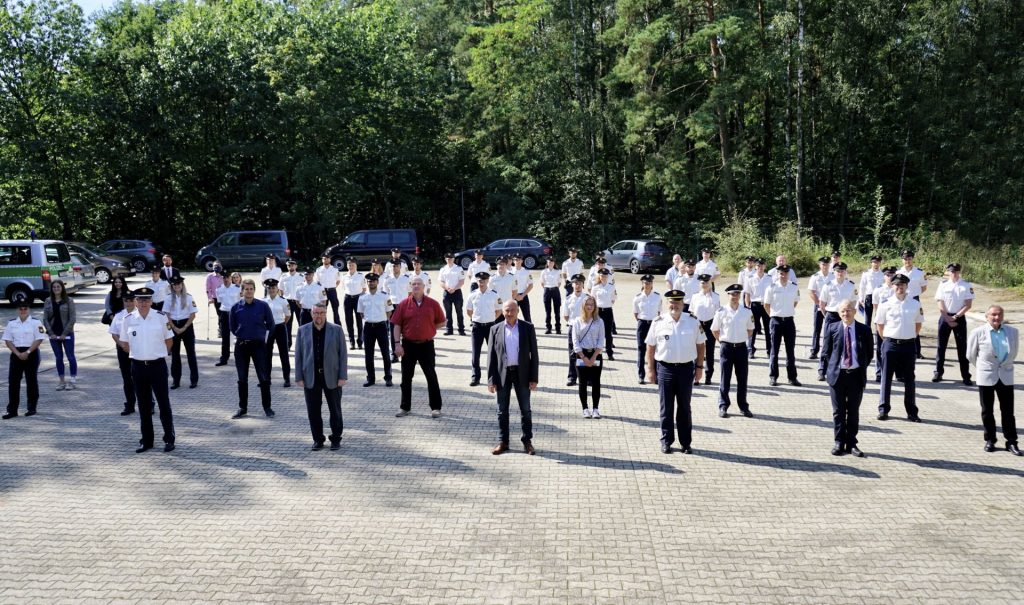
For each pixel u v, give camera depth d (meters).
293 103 34.84
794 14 31.75
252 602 4.93
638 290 24.66
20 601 5.00
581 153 38.62
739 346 9.46
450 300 16.34
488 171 40.22
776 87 34.03
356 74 37.03
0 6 34.66
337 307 16.66
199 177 39.00
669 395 8.04
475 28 40.69
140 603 4.95
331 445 8.31
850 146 35.31
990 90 31.00
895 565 5.38
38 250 21.77
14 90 34.88
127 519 6.39
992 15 30.98
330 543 5.84
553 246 38.22
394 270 14.98
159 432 9.12
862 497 6.72
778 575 5.24
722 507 6.50
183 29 37.09
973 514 6.31
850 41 31.50
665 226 38.59
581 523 6.17
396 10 44.34
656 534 5.94
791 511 6.41
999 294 20.16
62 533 6.12
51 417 9.91
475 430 9.05
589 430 9.02
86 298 23.77
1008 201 30.75
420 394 11.10
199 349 15.21
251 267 34.34
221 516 6.42
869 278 13.49
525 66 39.75
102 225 39.16
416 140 39.44
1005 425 7.98
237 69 36.31
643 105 31.73
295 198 38.31
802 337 15.62
